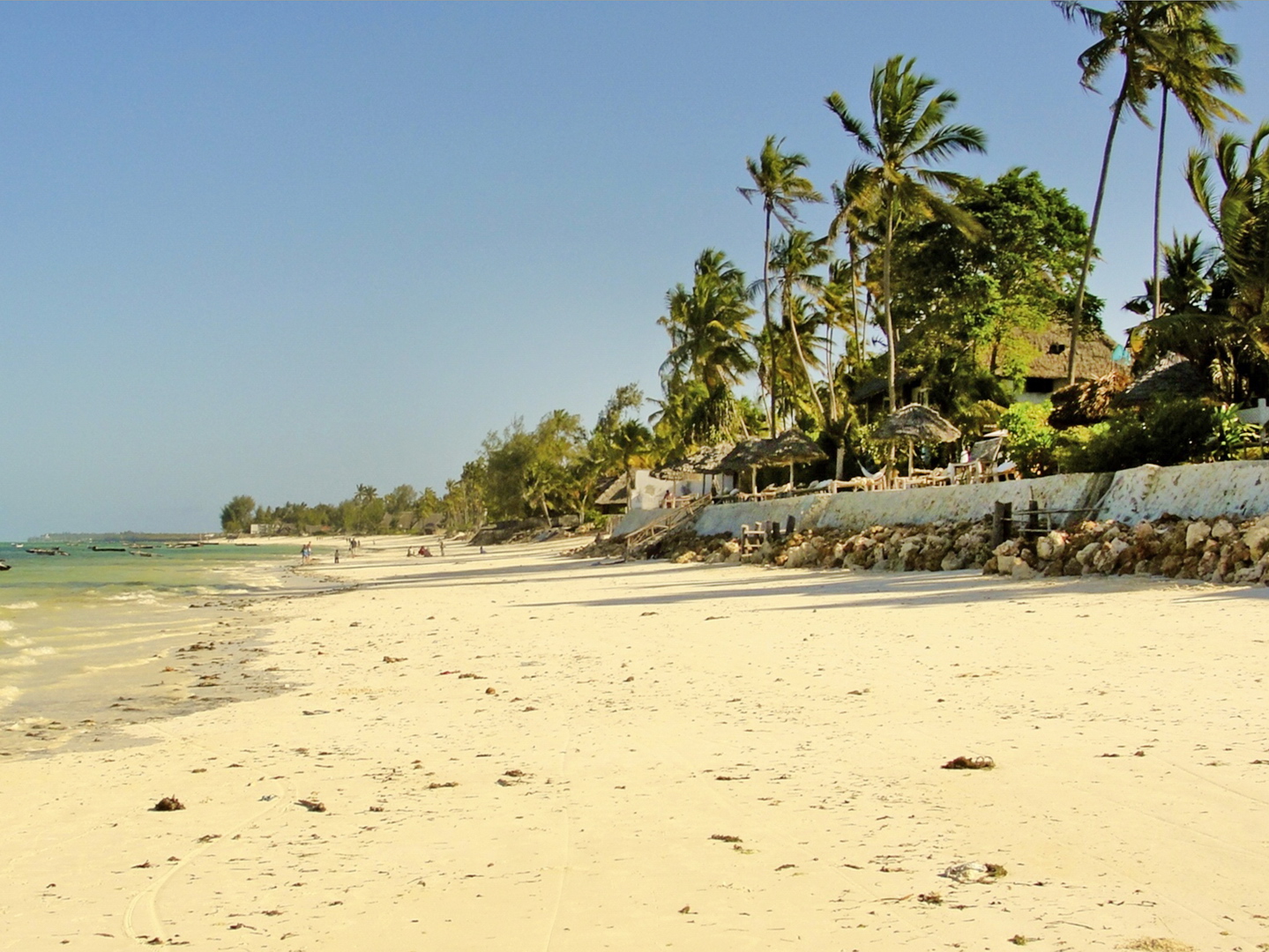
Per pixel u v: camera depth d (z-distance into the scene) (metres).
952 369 50.00
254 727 11.40
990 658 12.70
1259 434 25.84
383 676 15.10
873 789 7.17
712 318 61.22
